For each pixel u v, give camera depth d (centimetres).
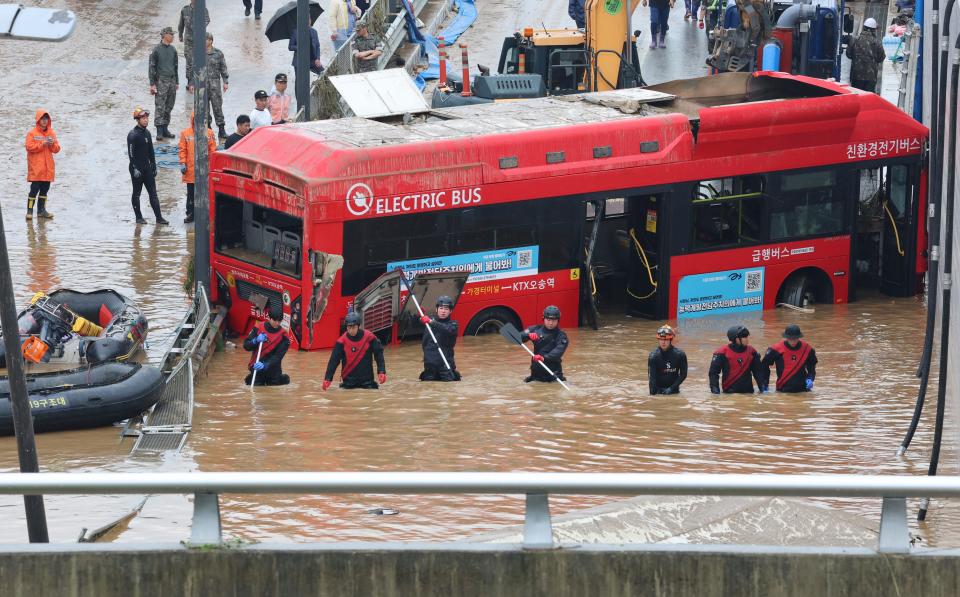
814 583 2409
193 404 5622
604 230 7988
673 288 7606
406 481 2319
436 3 14338
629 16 10250
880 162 7994
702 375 6425
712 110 7469
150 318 7112
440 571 2398
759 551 2408
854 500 4338
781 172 7738
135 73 11912
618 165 7325
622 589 2405
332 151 6744
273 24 10719
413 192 6862
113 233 8788
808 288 8025
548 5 14800
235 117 10769
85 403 5269
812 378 6084
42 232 8712
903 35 12294
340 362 6525
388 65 11800
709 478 2323
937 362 6588
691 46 13600
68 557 2389
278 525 3900
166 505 4219
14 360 3459
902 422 5516
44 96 11269
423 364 6606
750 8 10025
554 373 6144
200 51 6806
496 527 3872
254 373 6056
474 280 7125
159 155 10256
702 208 7725
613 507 2994
